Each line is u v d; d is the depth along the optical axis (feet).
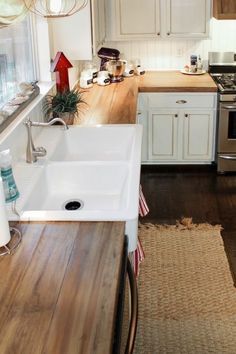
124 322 5.64
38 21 10.33
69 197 7.77
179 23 15.48
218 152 15.40
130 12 15.47
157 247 11.36
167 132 15.67
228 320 8.96
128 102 12.40
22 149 8.17
